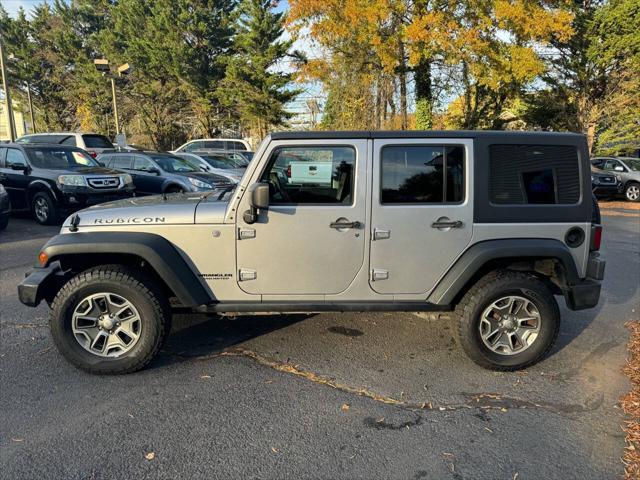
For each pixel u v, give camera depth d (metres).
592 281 3.68
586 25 19.39
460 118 22.55
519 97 20.69
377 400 3.28
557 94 21.48
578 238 3.61
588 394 3.39
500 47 16.61
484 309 3.56
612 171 18.17
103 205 3.94
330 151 3.48
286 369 3.71
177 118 35.97
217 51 33.09
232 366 3.74
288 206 3.49
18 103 42.94
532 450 2.75
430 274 3.60
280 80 30.03
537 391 3.43
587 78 20.19
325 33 17.42
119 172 10.36
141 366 3.54
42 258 3.38
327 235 3.51
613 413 3.14
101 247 3.38
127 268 3.54
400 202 3.52
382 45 16.64
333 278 3.59
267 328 4.49
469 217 3.53
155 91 33.62
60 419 3.00
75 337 3.50
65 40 37.47
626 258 7.79
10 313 4.85
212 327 4.50
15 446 2.73
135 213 3.59
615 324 4.77
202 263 3.55
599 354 4.05
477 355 3.61
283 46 29.22
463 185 3.52
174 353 3.96
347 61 18.84
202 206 3.62
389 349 4.08
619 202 17.42
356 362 3.84
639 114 19.91
